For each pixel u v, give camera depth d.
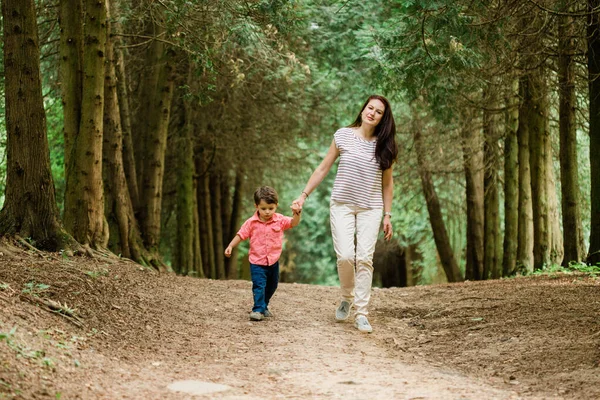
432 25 9.65
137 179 14.84
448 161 19.50
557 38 12.36
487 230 18.84
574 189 12.84
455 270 20.70
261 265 7.48
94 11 10.26
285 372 5.09
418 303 9.21
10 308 5.38
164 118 13.88
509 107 14.72
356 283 7.06
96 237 10.38
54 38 14.49
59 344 4.96
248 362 5.46
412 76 10.95
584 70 13.45
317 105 20.16
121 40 13.77
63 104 10.89
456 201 23.39
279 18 10.78
